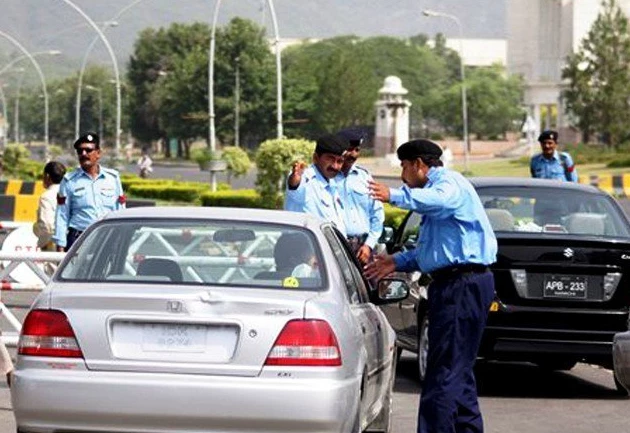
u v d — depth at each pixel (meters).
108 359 11.97
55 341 12.05
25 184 72.94
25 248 28.66
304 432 11.88
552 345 18.72
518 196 20.34
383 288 15.16
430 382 14.62
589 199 20.33
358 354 12.52
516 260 18.64
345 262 13.94
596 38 132.50
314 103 190.25
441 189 14.43
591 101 131.88
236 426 11.85
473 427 14.63
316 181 18.38
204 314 11.97
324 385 11.89
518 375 21.80
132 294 12.05
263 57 192.38
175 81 198.88
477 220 14.63
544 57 185.38
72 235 22.16
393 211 49.19
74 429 11.98
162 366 11.91
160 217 13.37
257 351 11.91
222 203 72.56
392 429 16.34
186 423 11.84
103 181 22.14
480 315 14.66
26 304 27.56
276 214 13.73
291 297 12.19
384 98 143.50
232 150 96.06
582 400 19.09
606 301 18.75
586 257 18.70
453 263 14.59
